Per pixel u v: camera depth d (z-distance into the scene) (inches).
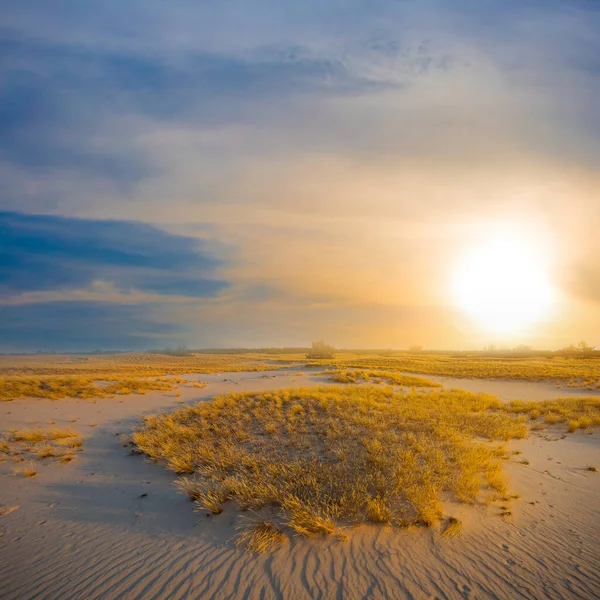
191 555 229.5
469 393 953.5
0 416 666.8
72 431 571.8
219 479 333.1
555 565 203.9
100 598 192.4
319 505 264.4
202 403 724.7
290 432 467.2
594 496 303.9
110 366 2704.2
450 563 206.4
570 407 741.9
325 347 3213.6
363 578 195.9
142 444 478.6
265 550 225.5
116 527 276.8
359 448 384.8
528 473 360.5
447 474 319.6
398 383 1254.3
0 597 196.5
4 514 303.3
